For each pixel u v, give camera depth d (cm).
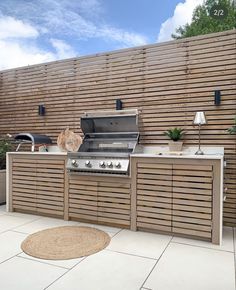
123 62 387
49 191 361
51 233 296
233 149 321
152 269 215
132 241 274
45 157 363
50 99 445
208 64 334
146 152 366
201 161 273
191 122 343
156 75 364
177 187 284
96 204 328
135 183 305
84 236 287
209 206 269
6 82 488
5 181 443
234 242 273
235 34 320
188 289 186
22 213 383
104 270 213
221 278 201
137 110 363
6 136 483
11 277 202
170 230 288
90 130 389
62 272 210
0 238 281
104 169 317
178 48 351
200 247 259
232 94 321
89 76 412
